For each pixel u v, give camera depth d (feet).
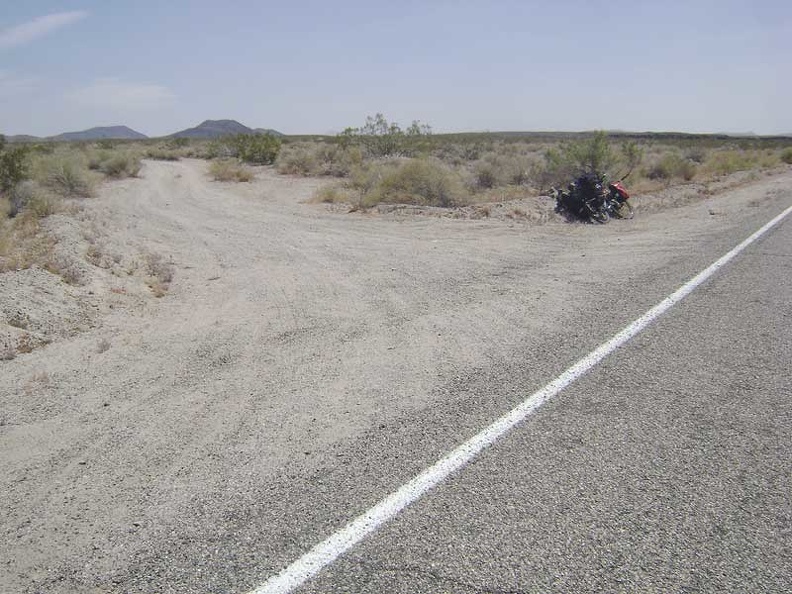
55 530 11.55
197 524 11.41
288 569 10.05
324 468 13.17
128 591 9.78
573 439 14.16
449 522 11.14
